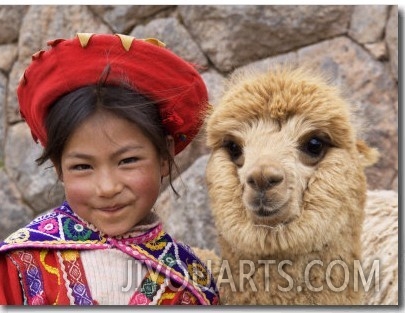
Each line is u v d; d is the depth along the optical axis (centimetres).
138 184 187
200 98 216
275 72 217
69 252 189
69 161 186
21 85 203
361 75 485
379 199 334
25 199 557
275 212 185
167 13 527
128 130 185
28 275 186
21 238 189
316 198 192
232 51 501
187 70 208
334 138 196
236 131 201
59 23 552
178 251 205
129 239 195
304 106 195
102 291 186
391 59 479
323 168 194
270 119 198
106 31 537
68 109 183
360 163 205
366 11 489
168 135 208
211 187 205
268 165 183
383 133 477
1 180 565
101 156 183
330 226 193
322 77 214
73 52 192
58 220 195
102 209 186
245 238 194
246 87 205
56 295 184
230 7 498
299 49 497
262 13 493
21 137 564
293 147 193
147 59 198
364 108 480
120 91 187
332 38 495
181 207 486
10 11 573
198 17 510
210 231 476
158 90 199
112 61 192
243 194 191
